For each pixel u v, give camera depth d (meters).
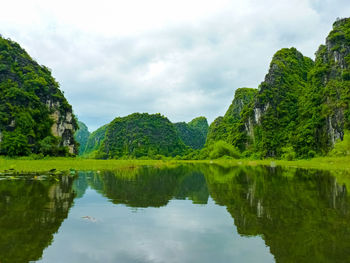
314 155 83.94
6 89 85.62
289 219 9.49
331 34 101.25
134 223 9.02
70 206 11.55
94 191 15.89
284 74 122.38
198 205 11.98
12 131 79.69
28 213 10.18
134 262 5.94
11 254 6.33
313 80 102.94
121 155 181.25
